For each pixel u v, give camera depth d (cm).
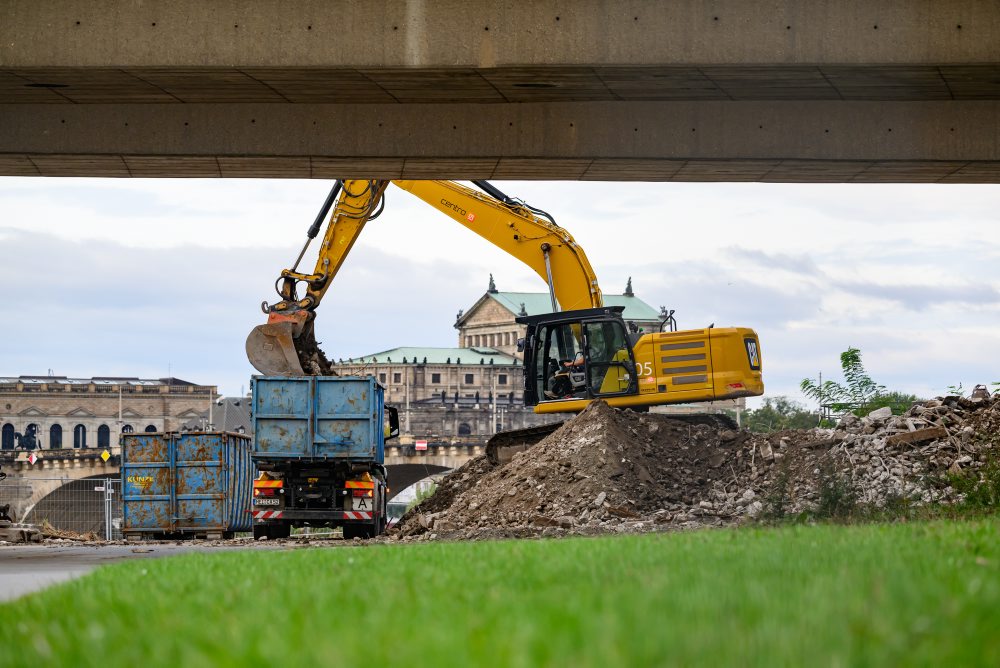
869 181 3972
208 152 3684
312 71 3316
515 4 3244
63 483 17700
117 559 3247
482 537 3466
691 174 3881
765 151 3631
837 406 5406
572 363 4816
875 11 3212
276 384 4584
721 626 784
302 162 3766
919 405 3981
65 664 791
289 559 1881
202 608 1088
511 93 3544
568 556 1524
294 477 4656
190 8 3272
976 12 3194
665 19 3238
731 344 4672
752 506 3678
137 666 760
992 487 3116
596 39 3241
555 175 3938
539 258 5147
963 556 1288
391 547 2316
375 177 4000
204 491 5772
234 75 3359
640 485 3941
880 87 3462
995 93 3516
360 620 922
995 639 738
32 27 3281
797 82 3409
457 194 5212
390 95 3569
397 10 3256
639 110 3638
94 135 3691
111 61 3275
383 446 5094
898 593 924
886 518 3041
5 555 3594
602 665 645
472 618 886
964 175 3831
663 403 4719
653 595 954
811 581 1056
